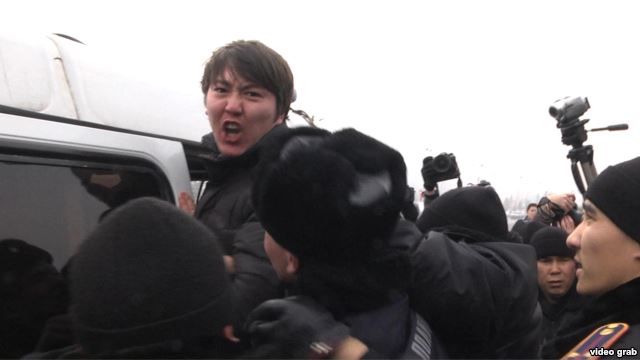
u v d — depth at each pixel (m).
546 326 3.07
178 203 2.10
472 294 1.42
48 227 1.68
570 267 3.09
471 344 1.47
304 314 1.07
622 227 1.38
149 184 2.01
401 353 1.17
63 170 1.75
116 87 2.06
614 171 1.42
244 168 1.86
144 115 2.13
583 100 3.00
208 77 1.94
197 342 0.99
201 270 0.98
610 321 1.42
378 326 1.17
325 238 1.14
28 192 1.65
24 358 1.26
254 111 1.88
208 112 1.94
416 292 1.41
